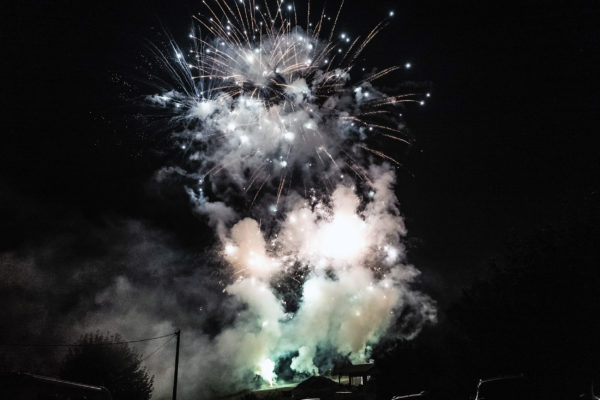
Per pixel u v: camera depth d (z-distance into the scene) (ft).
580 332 61.57
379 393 97.30
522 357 64.85
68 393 67.05
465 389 73.67
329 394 133.69
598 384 60.18
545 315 63.77
